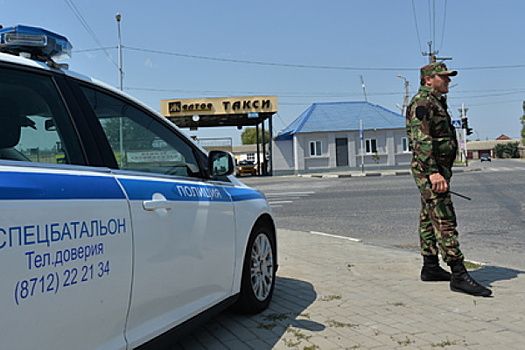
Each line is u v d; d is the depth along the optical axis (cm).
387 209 1134
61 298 177
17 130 197
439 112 429
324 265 554
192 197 281
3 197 160
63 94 222
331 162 3662
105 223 202
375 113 3809
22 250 162
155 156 276
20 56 213
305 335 327
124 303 212
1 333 153
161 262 241
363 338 320
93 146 223
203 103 3584
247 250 357
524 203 1143
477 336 322
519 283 456
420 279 483
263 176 3784
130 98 271
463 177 2219
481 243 696
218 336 328
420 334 326
